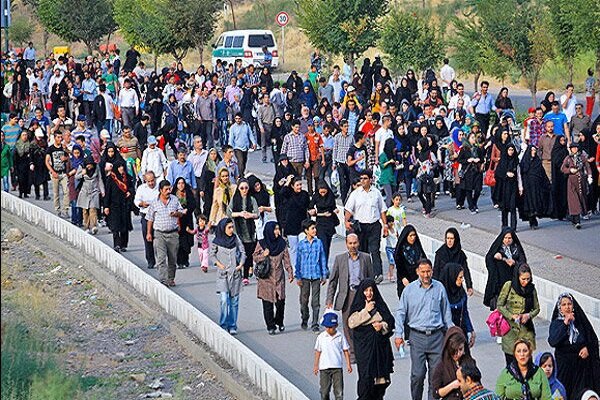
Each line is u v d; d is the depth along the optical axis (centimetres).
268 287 4025
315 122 6988
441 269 3622
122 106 8369
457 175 6238
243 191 4747
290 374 3609
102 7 15275
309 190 6544
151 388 3638
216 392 3569
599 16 9138
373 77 8950
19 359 3769
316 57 10388
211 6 13188
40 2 15688
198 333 4034
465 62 10356
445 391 2712
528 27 9925
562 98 6981
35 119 7538
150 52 13362
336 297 3659
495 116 7650
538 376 2662
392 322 3164
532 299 3319
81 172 5859
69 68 10069
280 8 17988
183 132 8312
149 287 4628
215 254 4078
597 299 4084
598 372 3083
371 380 3138
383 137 6119
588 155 6025
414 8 14338
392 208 4734
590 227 5778
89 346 4212
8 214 6775
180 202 4981
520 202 5756
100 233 5975
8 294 4950
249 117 8500
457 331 2734
